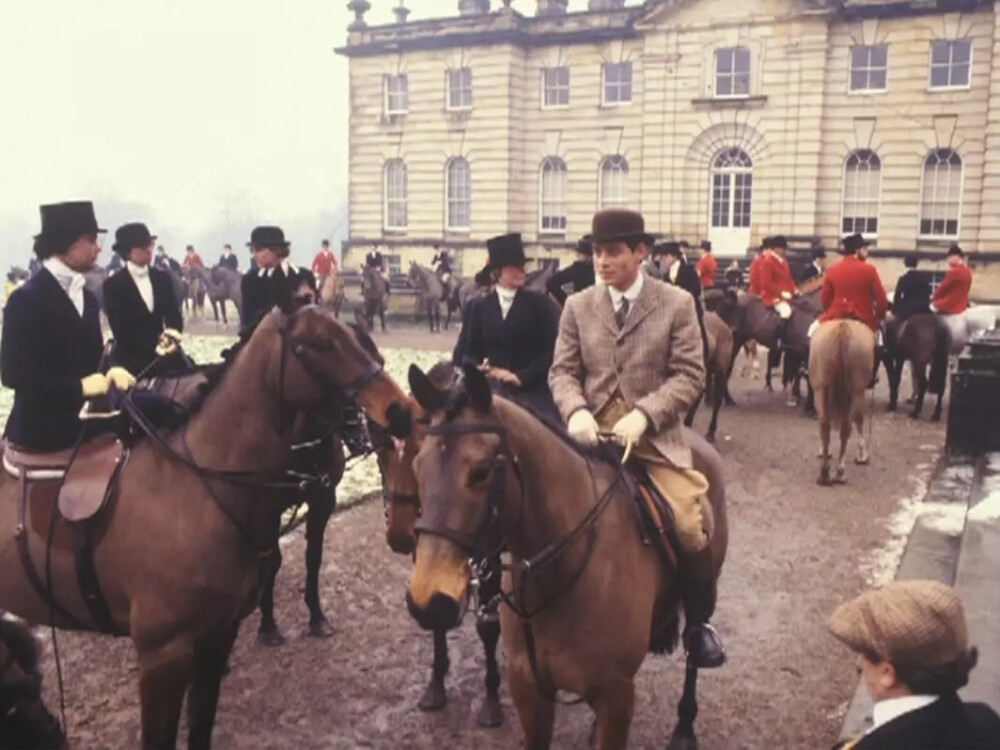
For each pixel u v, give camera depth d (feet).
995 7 110.73
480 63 140.46
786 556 27.91
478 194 142.61
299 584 25.14
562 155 139.33
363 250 152.25
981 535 25.79
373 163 150.71
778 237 57.62
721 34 123.85
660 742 17.25
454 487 10.40
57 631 22.13
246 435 14.96
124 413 15.47
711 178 127.34
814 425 49.32
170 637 14.40
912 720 7.56
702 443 16.20
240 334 16.44
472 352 20.58
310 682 19.58
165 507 14.58
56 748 6.63
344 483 35.58
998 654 17.66
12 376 15.07
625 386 13.79
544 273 60.18
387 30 147.54
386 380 14.88
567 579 12.14
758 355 80.94
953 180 116.88
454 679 19.84
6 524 15.21
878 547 28.73
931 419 50.80
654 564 13.29
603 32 133.69
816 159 120.78
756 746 17.13
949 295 57.67
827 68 120.47
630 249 13.62
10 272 106.52
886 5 116.16
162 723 14.52
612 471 13.34
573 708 18.62
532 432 11.97
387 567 26.50
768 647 21.58
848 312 39.19
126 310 23.06
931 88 116.57
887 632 7.64
